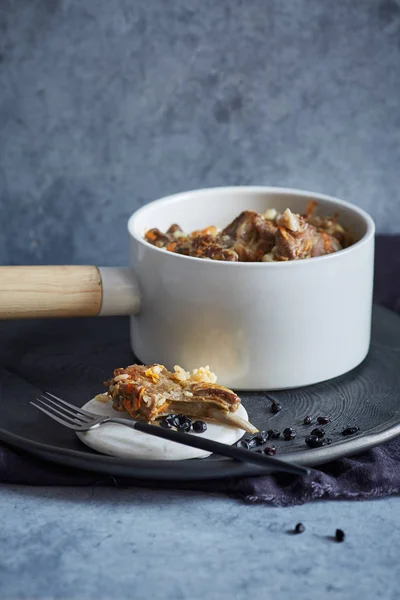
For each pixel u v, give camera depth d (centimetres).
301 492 127
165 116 197
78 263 208
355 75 198
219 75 195
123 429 132
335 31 194
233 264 142
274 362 147
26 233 204
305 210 171
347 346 153
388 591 109
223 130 199
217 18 191
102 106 195
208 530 121
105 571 112
